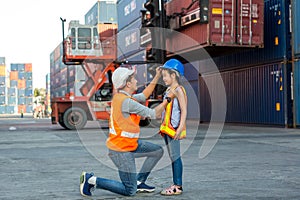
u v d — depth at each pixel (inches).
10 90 3873.0
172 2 776.3
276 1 741.3
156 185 223.0
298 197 190.4
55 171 275.0
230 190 207.6
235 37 692.1
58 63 1712.6
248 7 698.8
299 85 701.3
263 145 443.8
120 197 191.8
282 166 292.2
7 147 439.5
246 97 841.5
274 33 746.8
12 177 251.4
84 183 191.8
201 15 671.1
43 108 2460.6
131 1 1124.5
